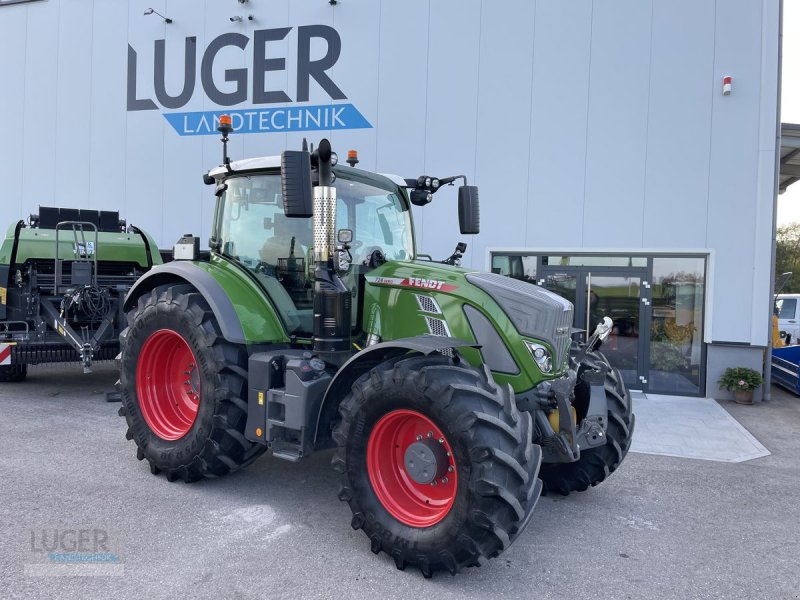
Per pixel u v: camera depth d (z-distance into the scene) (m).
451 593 2.83
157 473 4.36
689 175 8.19
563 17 8.51
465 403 2.85
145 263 7.88
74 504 3.77
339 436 3.22
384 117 9.34
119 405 6.62
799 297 14.12
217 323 4.01
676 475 4.86
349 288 3.95
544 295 3.61
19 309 6.90
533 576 3.04
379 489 3.16
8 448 4.93
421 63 9.14
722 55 8.00
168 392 4.46
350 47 9.47
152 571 2.94
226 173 4.50
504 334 3.42
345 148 9.59
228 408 3.90
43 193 11.58
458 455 2.81
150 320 4.29
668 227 8.30
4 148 11.81
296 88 9.81
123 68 10.93
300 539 3.37
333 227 3.64
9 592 2.70
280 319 4.10
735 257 8.09
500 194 8.88
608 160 8.45
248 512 3.73
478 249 9.02
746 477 4.84
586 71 8.47
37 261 7.07
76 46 11.22
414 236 4.70
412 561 2.97
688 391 8.46
